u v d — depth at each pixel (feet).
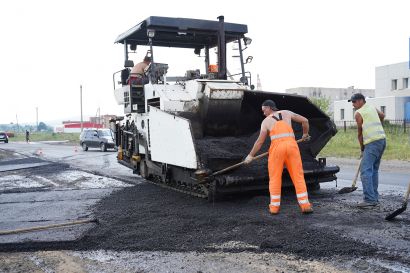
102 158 65.62
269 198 23.84
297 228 17.49
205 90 25.96
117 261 14.93
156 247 16.10
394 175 36.14
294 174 20.35
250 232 17.31
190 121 24.52
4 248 16.67
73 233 18.29
